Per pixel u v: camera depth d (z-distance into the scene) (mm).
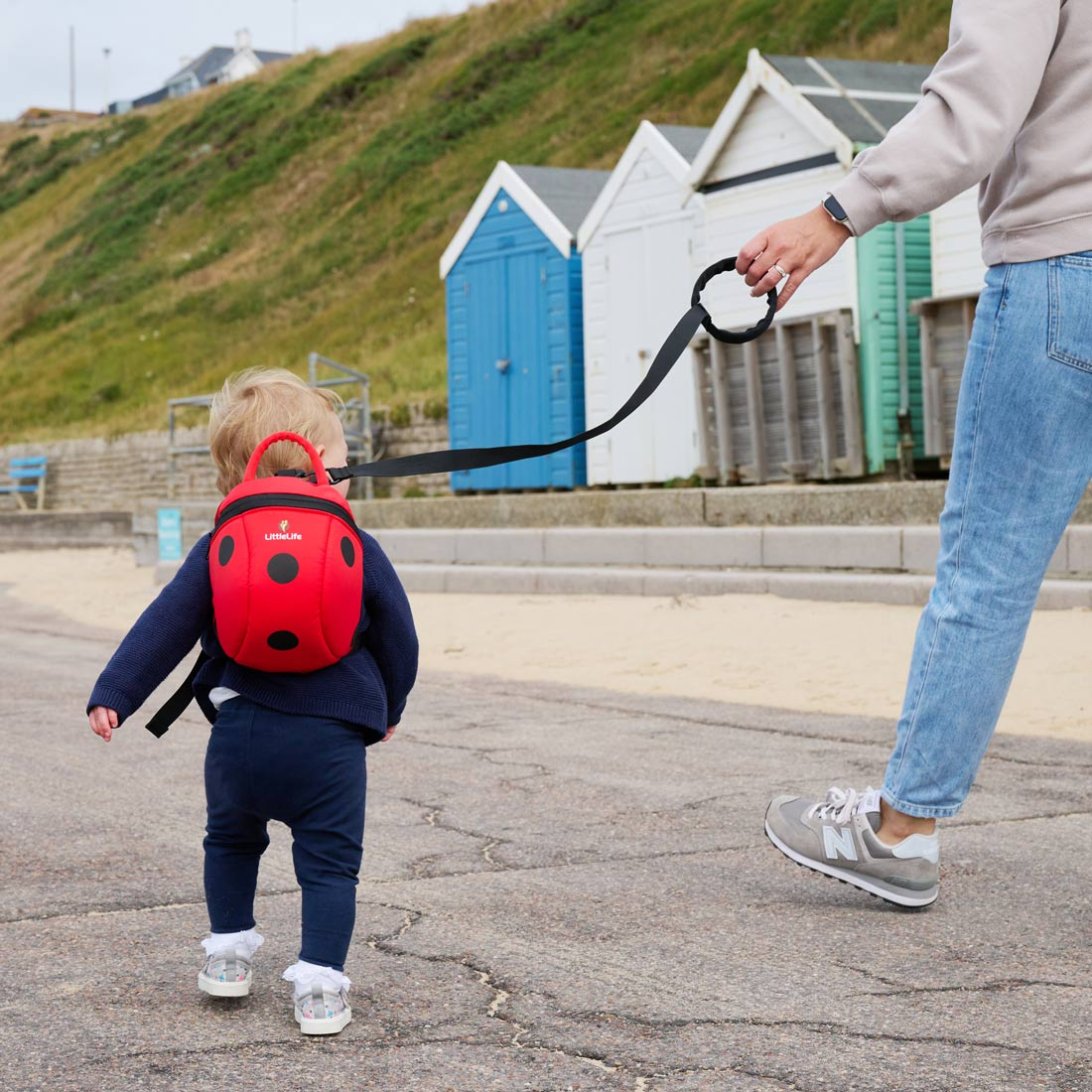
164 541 18297
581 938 3496
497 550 14266
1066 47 3264
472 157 40906
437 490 23281
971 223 14516
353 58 54031
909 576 10508
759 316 16047
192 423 31922
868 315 15062
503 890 3953
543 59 44562
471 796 5227
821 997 3031
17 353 43250
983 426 3432
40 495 33344
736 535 12109
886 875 3660
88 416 36656
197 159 51969
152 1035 2873
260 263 42188
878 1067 2633
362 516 17641
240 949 3057
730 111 16141
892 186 3275
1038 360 3332
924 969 3211
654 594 11859
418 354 30266
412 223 38938
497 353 19938
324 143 47906
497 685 8367
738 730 6586
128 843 4578
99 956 3414
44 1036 2873
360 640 3004
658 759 5906
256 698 2895
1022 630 3527
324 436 3146
